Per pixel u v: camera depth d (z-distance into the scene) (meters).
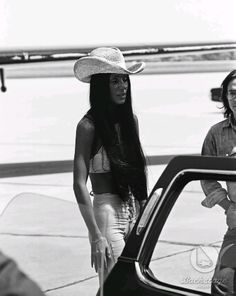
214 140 4.27
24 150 12.86
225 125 4.23
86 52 14.45
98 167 3.90
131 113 3.99
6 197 8.73
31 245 2.72
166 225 2.79
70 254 2.77
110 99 3.94
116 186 3.90
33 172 10.48
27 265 2.69
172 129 15.13
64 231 2.79
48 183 9.55
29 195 2.92
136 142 3.97
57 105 20.56
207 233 2.83
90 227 2.90
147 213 2.77
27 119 17.53
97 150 3.91
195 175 2.73
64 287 2.71
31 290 1.50
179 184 2.76
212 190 2.97
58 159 11.79
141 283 2.71
